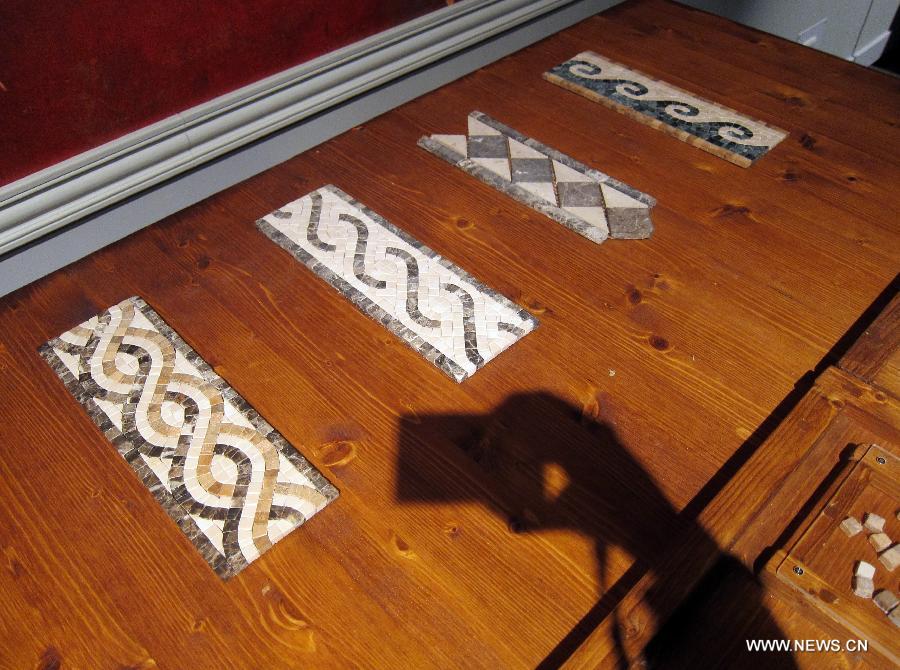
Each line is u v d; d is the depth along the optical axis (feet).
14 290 5.07
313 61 5.89
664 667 3.26
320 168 6.01
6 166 4.70
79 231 5.19
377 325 4.81
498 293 4.96
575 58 7.18
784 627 3.40
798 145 6.26
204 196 5.75
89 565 3.72
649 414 4.34
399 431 4.26
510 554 3.75
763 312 4.92
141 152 5.16
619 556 3.75
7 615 3.55
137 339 4.70
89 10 4.58
